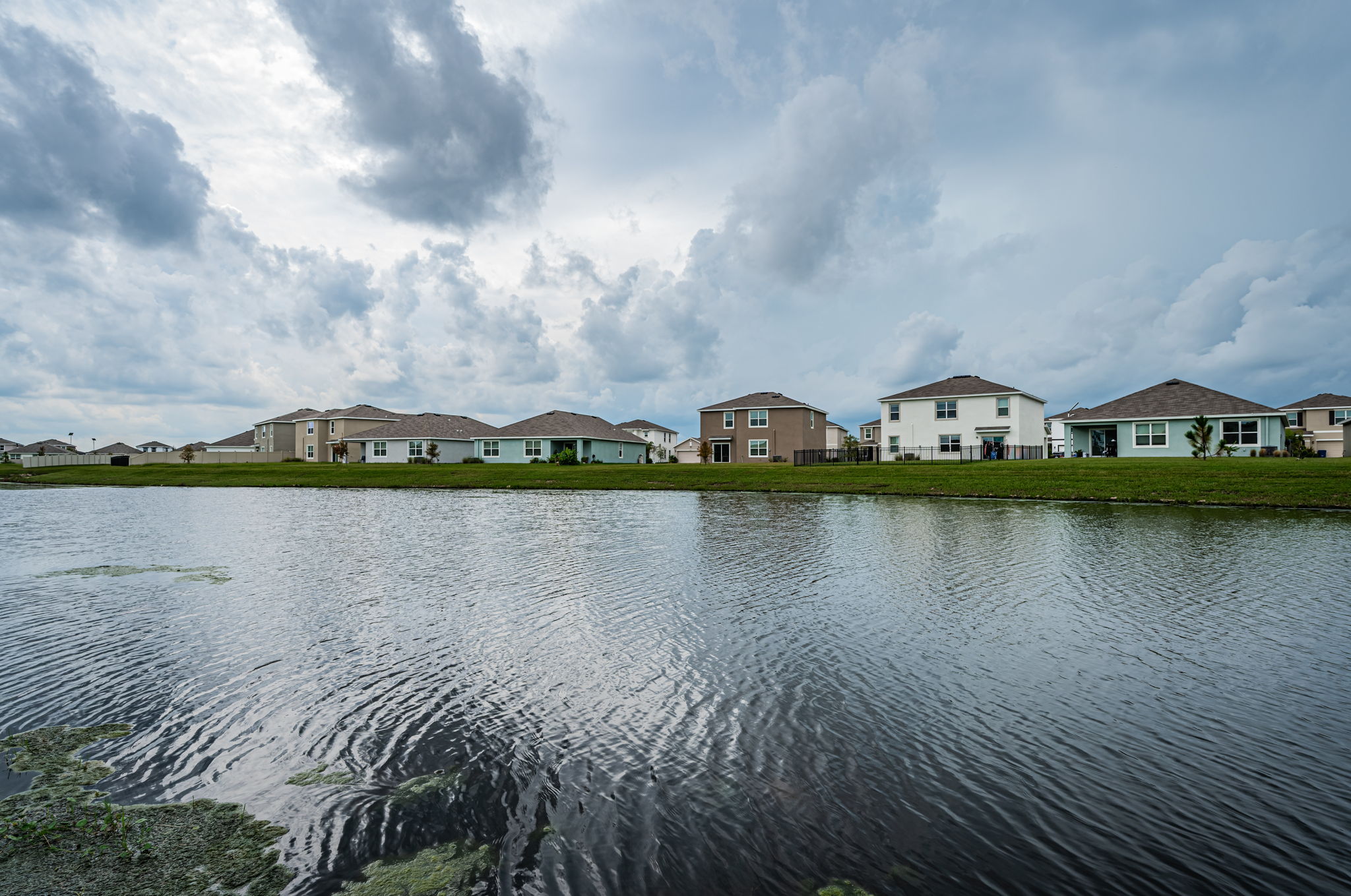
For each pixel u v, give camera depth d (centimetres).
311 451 7088
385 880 343
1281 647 692
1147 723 517
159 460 7675
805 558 1240
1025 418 4872
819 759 466
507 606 891
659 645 717
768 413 5931
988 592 950
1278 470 2497
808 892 331
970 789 425
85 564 1218
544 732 512
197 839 378
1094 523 1692
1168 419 4091
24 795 424
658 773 449
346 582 1048
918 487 2769
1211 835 374
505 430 6425
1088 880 337
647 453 7831
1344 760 458
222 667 655
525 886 337
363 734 509
